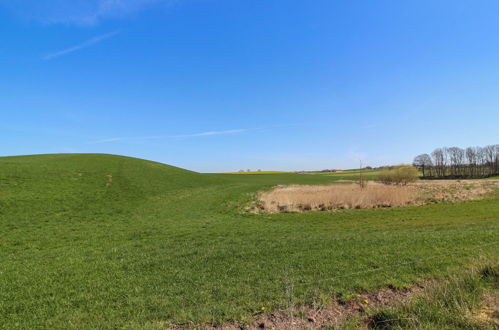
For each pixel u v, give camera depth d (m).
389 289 5.52
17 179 29.84
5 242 12.62
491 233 9.53
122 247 10.94
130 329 4.33
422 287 5.52
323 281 5.92
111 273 7.27
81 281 6.69
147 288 6.05
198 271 7.13
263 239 11.35
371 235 11.20
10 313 5.16
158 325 4.39
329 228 15.09
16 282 6.76
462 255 7.14
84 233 14.54
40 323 4.73
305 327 4.29
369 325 4.25
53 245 12.09
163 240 12.30
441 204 23.86
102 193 29.39
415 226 14.10
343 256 7.72
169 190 35.19
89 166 42.59
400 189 27.28
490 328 3.76
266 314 4.70
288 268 6.96
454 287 4.96
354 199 24.77
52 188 28.56
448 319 4.07
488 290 4.94
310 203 24.44
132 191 32.25
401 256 7.36
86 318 4.82
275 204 25.06
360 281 5.84
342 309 4.82
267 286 5.83
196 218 19.97
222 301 5.20
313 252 8.39
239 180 58.38
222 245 10.41
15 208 20.72
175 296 5.54
